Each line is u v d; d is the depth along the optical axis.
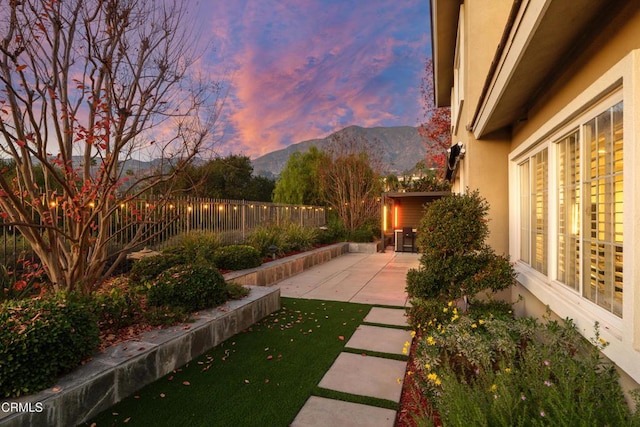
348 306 5.95
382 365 3.64
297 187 24.78
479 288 4.01
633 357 1.94
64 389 2.46
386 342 4.28
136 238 4.57
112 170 4.12
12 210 3.80
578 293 2.84
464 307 5.25
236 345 4.14
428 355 3.01
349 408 2.86
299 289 7.38
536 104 3.78
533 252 4.12
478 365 2.76
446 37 7.98
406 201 17.67
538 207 3.94
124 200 4.19
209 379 3.30
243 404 2.89
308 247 11.60
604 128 2.41
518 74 3.19
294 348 4.06
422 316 4.20
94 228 4.26
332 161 18.19
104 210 4.27
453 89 10.02
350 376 3.40
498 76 3.61
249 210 10.48
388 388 3.17
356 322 5.05
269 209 11.68
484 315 3.73
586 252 2.68
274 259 9.05
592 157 2.60
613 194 2.31
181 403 2.88
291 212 13.45
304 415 2.76
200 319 4.10
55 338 2.50
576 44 2.69
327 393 3.07
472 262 4.20
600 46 2.33
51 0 3.64
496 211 5.21
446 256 4.39
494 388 2.00
